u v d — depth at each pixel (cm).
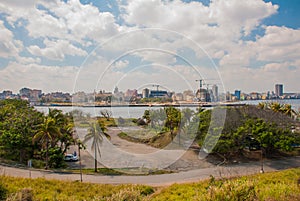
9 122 2861
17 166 2273
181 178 1648
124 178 1538
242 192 566
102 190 1262
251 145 3012
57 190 1247
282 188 781
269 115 3328
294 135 3098
